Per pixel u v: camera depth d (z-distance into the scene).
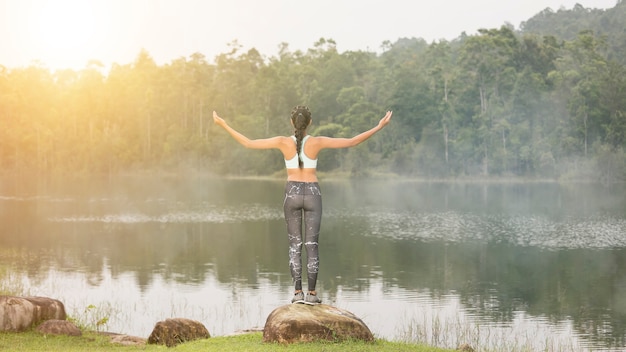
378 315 20.50
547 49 131.00
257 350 8.14
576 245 38.06
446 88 119.25
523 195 80.56
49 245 36.12
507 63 122.19
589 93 108.94
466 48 121.12
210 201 71.62
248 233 43.44
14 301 11.38
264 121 132.12
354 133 118.81
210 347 8.73
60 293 23.23
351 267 30.33
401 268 30.20
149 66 173.25
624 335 18.48
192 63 158.75
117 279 26.42
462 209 61.44
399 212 58.78
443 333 18.16
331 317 8.61
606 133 107.56
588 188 92.19
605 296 24.20
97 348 10.17
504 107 115.75
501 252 35.53
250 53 166.75
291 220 8.75
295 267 8.81
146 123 145.00
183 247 36.50
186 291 24.06
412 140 118.81
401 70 121.69
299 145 8.62
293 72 152.12
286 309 8.71
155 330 10.91
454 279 27.39
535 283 26.67
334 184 103.62
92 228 44.94
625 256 34.06
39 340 10.71
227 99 147.00
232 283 25.88
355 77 146.12
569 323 19.98
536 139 109.75
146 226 46.91
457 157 113.44
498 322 19.98
